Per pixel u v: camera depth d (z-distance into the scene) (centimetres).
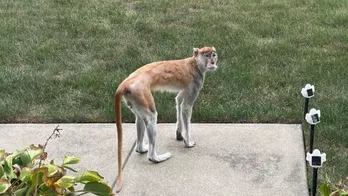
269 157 516
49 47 734
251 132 553
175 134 554
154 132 498
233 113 579
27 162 389
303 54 702
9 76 658
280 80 641
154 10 854
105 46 738
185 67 509
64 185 374
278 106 592
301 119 568
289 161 509
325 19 799
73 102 611
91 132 562
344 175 486
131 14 834
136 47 732
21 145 544
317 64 674
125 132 561
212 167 505
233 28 780
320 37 741
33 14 847
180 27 789
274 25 785
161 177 496
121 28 791
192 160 515
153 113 494
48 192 369
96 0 908
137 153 527
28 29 791
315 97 601
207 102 603
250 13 835
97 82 646
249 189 478
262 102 599
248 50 714
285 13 828
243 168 503
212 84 638
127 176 498
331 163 504
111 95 619
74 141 549
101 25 798
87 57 710
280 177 490
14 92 630
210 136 550
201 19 812
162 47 729
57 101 614
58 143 546
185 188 482
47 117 588
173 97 612
